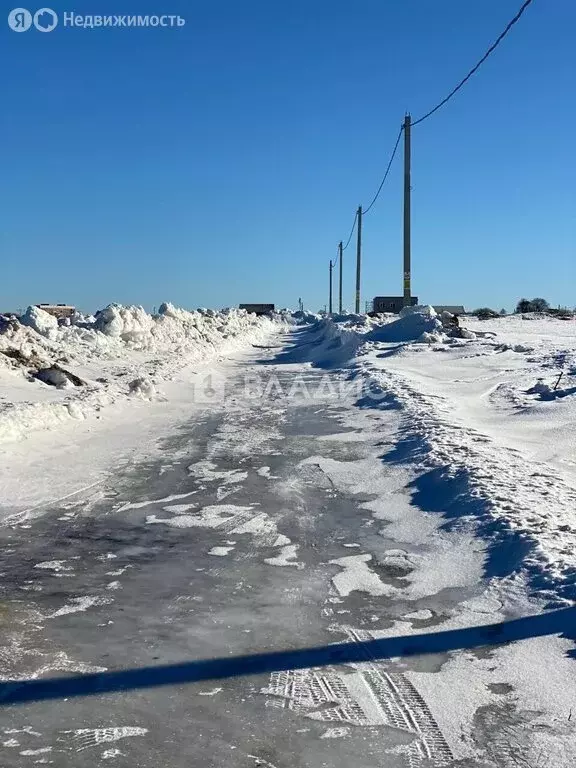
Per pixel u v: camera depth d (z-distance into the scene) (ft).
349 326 131.64
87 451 38.42
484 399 52.60
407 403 49.80
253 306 329.52
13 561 22.97
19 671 15.96
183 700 14.84
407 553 23.80
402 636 17.81
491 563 21.77
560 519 24.08
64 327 89.61
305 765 12.76
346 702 14.83
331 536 25.71
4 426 37.86
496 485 27.99
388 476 32.96
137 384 58.03
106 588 20.89
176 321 111.24
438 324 100.58
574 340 93.50
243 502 29.84
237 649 17.15
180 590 20.80
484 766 12.76
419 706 14.67
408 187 117.60
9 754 12.87
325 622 18.69
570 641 16.74
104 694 15.02
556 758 12.88
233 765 12.71
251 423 48.32
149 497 30.45
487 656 16.60
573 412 43.09
